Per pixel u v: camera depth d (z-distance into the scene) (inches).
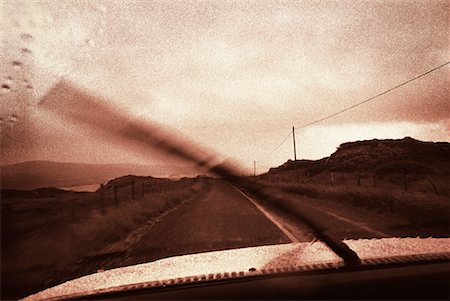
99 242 351.6
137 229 434.6
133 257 265.4
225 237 330.0
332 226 355.9
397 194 626.8
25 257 272.7
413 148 2351.1
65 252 295.6
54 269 240.2
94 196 987.3
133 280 183.9
